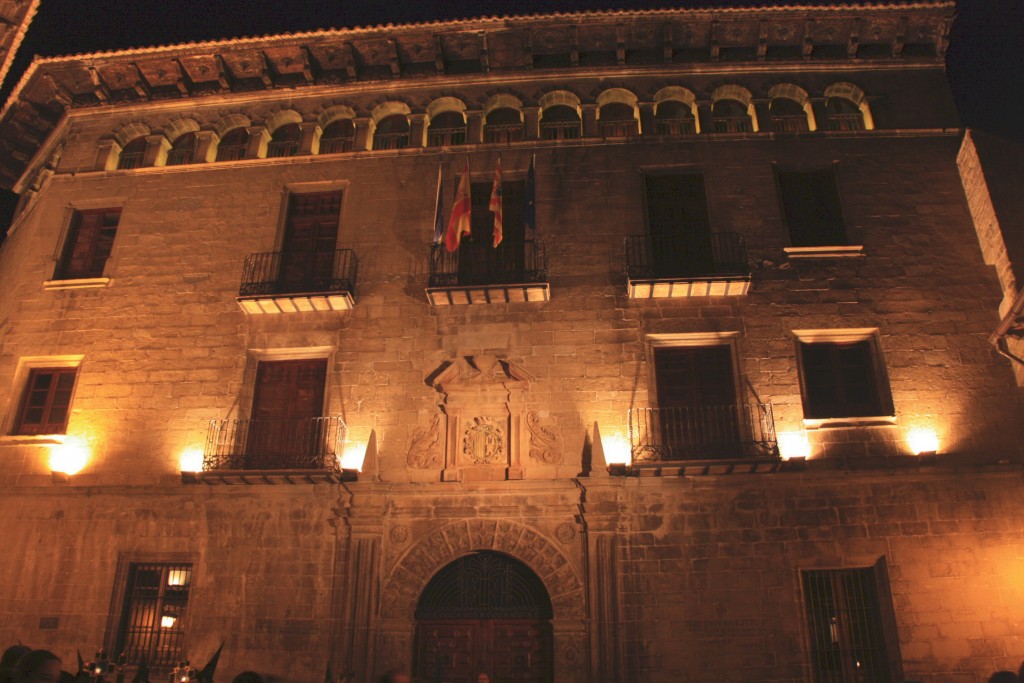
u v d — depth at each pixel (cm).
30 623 1560
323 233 1875
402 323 1741
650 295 1705
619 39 1933
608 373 1658
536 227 1803
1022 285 1619
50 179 2003
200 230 1888
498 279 1730
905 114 1881
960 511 1516
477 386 1659
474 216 1847
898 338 1658
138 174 1975
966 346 1645
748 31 1923
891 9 1872
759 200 1802
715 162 1850
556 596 1495
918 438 1575
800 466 1549
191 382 1734
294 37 1952
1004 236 1667
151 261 1867
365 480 1581
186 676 1304
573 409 1633
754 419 1605
